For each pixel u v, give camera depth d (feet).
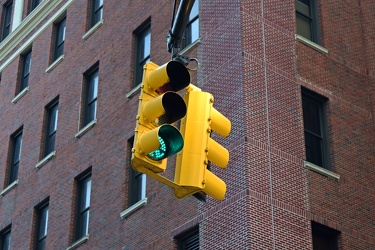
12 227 131.44
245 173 86.58
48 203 125.18
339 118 101.86
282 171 90.33
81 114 124.67
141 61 116.57
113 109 116.47
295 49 101.04
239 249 83.35
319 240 91.76
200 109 39.34
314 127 99.45
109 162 112.78
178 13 43.14
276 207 87.25
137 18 119.55
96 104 122.31
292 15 103.45
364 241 95.04
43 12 147.43
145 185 104.88
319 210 92.12
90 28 132.26
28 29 151.43
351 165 99.50
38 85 140.97
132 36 119.03
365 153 102.27
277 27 100.12
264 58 96.07
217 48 98.48
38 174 129.80
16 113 145.28
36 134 135.33
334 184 95.71
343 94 104.32
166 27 111.75
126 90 115.03
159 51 111.04
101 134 117.19
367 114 105.81
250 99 91.61
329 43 106.73
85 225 114.73
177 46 44.78
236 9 97.86
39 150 132.05
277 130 92.68
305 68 101.04
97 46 127.24
